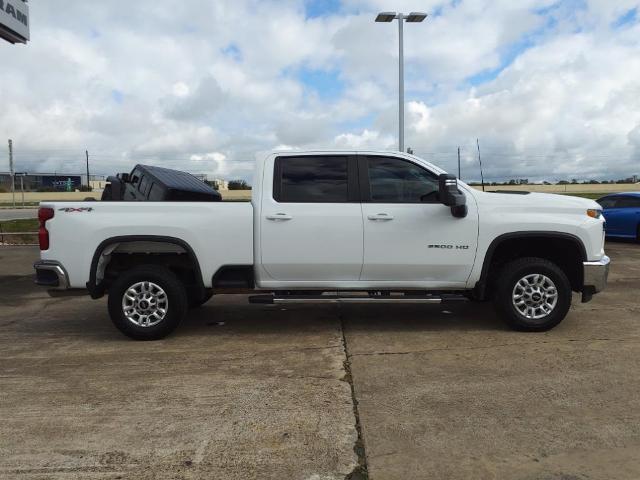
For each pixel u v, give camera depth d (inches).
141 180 258.7
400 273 229.5
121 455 129.0
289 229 224.7
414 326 248.4
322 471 121.4
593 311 274.1
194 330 247.6
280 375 183.5
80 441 136.3
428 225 226.1
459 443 133.3
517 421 145.0
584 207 232.1
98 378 182.7
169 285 225.5
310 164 231.1
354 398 161.9
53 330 253.4
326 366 192.2
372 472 120.7
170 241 224.7
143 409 155.9
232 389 170.7
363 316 271.1
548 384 171.0
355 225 225.1
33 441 136.5
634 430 139.3
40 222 227.3
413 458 126.4
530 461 124.5
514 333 232.5
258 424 144.9
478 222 227.0
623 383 171.3
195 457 127.8
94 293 227.0
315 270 228.1
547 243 240.2
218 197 270.7
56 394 168.4
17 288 375.2
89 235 222.7
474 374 181.5
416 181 230.8
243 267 228.1
